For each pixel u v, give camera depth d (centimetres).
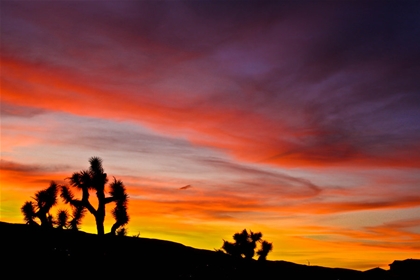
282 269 2811
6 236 2161
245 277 2245
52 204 2119
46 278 1647
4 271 1661
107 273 1841
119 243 2145
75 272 1769
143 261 2183
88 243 2180
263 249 2408
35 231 2112
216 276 2208
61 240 2117
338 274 2970
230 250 2408
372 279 2788
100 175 1955
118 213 1981
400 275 2798
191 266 2378
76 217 2091
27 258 1847
